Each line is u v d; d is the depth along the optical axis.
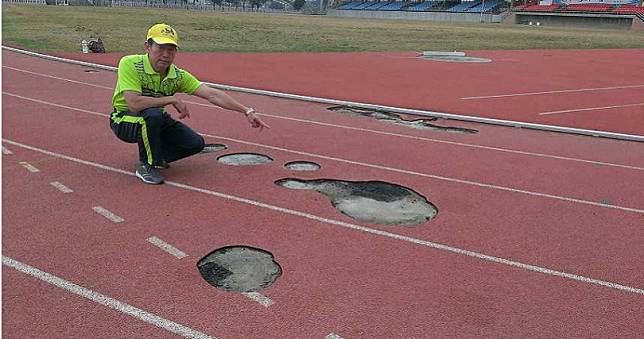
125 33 23.44
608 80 15.30
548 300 3.44
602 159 6.95
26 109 8.36
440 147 7.18
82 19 31.17
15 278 3.41
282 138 7.27
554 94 12.35
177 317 3.06
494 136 8.02
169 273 3.54
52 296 3.23
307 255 3.87
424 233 4.36
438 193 5.36
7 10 35.91
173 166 5.84
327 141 7.21
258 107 9.38
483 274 3.73
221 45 21.14
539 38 34.03
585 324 3.19
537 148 7.39
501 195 5.39
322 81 12.94
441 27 44.50
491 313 3.25
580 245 4.28
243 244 4.01
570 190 5.65
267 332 2.95
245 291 3.37
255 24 37.72
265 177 5.58
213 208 4.67
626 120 9.61
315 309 3.19
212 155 6.33
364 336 2.96
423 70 16.03
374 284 3.51
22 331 2.89
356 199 5.09
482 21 59.56
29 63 13.28
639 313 3.34
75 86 10.52
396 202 5.07
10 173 5.37
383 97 11.05
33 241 3.91
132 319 3.03
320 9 87.75
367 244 4.10
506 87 13.19
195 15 46.91
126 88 5.01
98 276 3.47
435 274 3.69
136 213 4.49
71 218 4.34
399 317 3.16
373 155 6.62
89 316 3.05
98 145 6.50
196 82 5.38
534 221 4.74
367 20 57.06
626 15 48.47
